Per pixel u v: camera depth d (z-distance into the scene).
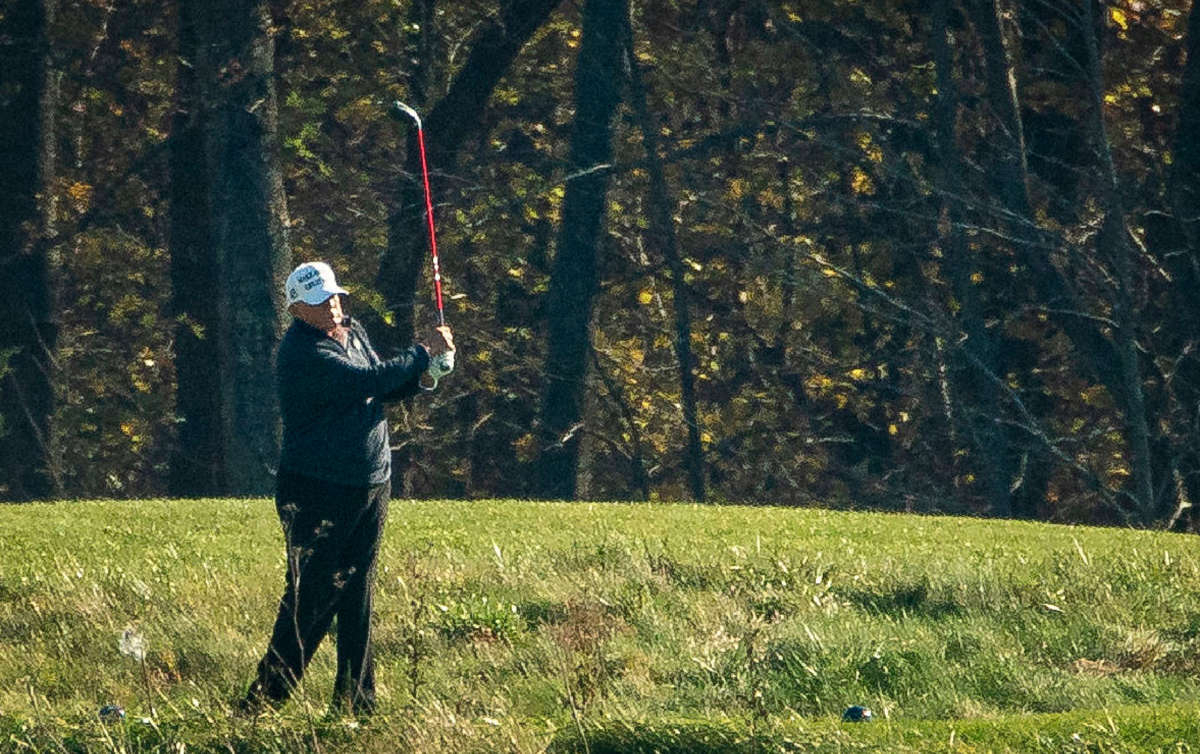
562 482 100.81
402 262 96.06
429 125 95.56
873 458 108.06
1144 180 98.94
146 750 24.95
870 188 100.81
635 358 107.31
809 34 100.69
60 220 98.94
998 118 94.50
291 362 26.55
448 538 45.75
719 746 23.86
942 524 54.00
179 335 96.94
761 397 107.31
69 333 105.06
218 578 38.16
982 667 31.36
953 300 102.69
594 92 95.94
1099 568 40.94
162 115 98.69
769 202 102.50
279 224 83.38
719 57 102.50
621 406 105.50
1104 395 98.12
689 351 103.31
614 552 41.34
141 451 109.75
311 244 99.62
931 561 41.19
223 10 82.62
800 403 108.69
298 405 26.53
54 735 25.12
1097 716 24.58
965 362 99.56
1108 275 92.75
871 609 37.22
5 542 46.03
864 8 97.75
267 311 82.62
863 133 98.88
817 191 101.50
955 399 101.19
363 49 99.44
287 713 26.30
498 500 62.38
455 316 104.31
